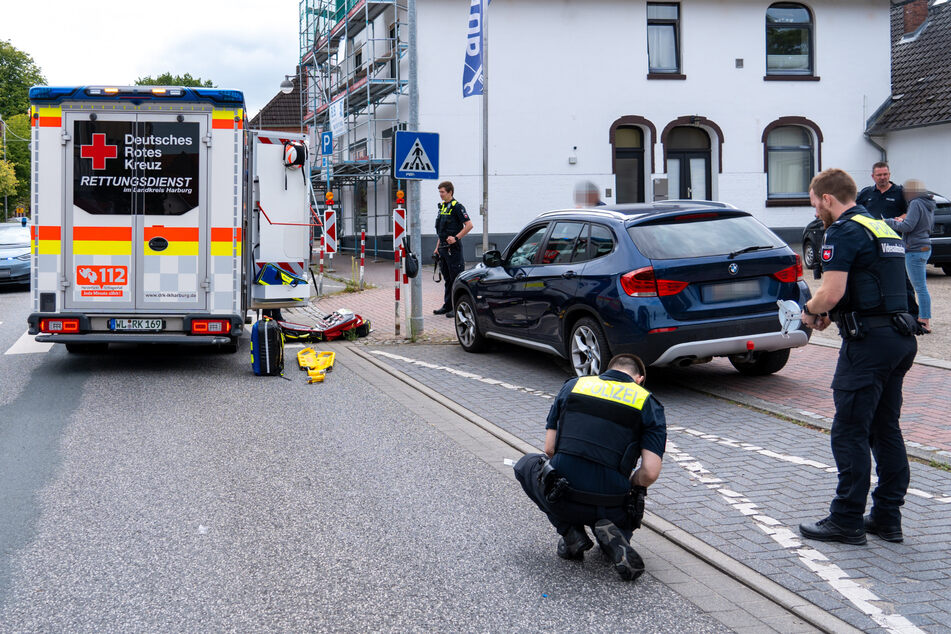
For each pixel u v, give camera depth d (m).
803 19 25.88
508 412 7.95
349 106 27.84
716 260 7.82
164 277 9.62
